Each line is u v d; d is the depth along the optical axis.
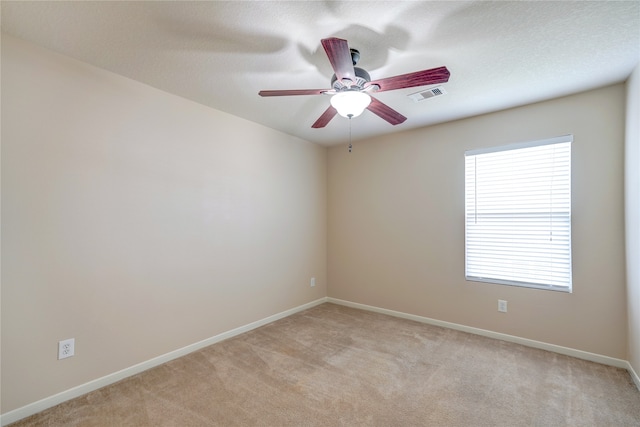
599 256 2.56
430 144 3.52
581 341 2.64
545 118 2.79
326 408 1.96
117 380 2.28
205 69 2.23
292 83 2.45
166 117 2.62
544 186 2.82
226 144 3.12
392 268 3.84
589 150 2.59
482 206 3.17
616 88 2.48
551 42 1.88
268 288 3.58
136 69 2.23
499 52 1.99
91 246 2.17
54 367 1.99
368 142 4.07
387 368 2.47
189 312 2.78
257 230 3.46
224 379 2.30
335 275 4.41
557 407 1.96
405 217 3.72
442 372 2.40
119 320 2.31
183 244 2.74
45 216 1.97
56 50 1.99
